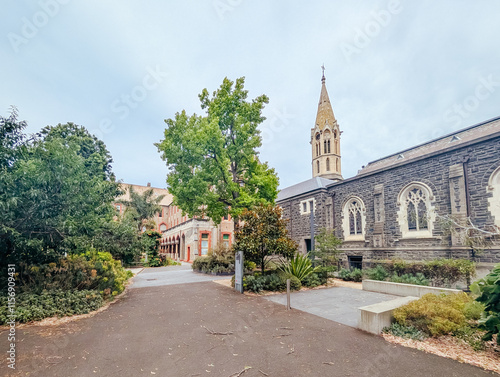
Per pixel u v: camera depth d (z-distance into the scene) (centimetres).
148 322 725
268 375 430
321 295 1105
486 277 530
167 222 5256
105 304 941
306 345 555
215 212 1831
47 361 477
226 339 593
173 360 486
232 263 1923
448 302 659
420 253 1509
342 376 424
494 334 546
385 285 1151
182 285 1415
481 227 1266
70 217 852
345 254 1986
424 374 427
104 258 1335
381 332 622
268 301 992
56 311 764
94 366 459
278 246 1262
